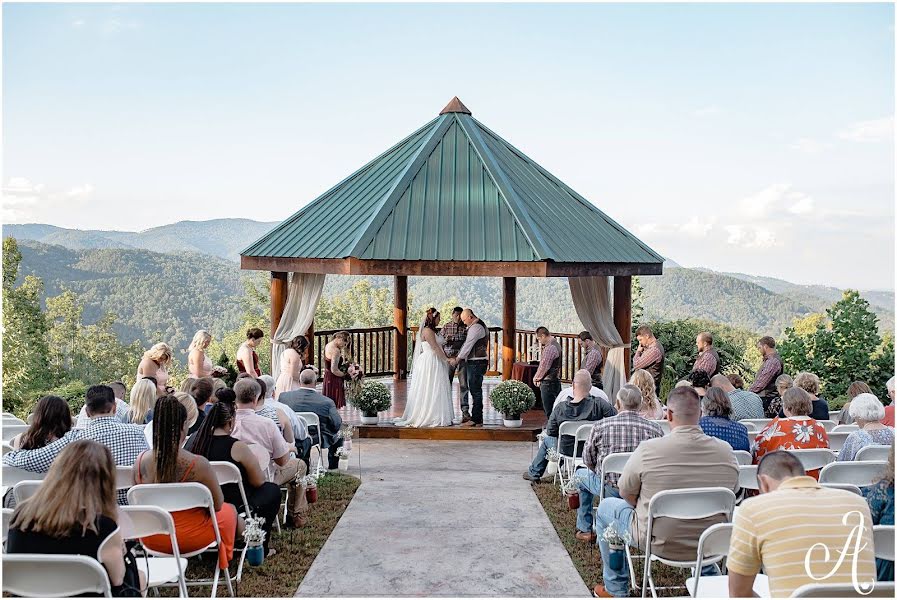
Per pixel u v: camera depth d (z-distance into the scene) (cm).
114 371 6419
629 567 503
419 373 1112
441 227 1142
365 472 881
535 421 1155
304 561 568
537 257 1074
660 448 457
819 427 566
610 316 1268
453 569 555
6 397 4119
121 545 358
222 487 547
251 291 5994
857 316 1327
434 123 1395
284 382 1005
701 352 1057
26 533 342
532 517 686
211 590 514
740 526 332
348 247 1101
